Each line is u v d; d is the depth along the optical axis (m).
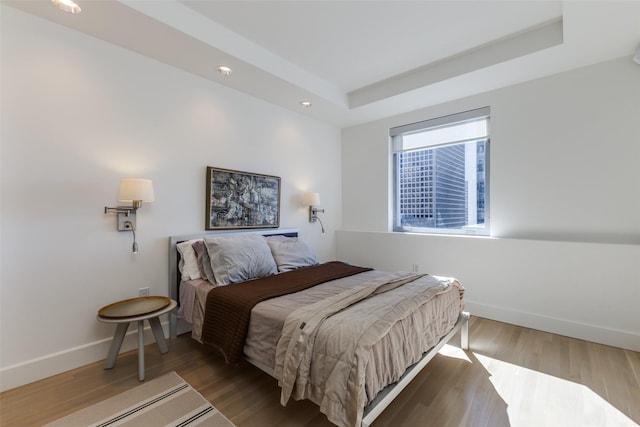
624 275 2.44
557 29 2.36
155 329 2.29
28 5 1.86
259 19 2.31
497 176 3.20
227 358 1.83
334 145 4.57
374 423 1.54
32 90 1.95
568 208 2.80
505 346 2.46
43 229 1.99
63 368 2.04
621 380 1.94
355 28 2.44
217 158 3.02
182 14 2.15
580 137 2.73
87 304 2.17
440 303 2.05
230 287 2.24
